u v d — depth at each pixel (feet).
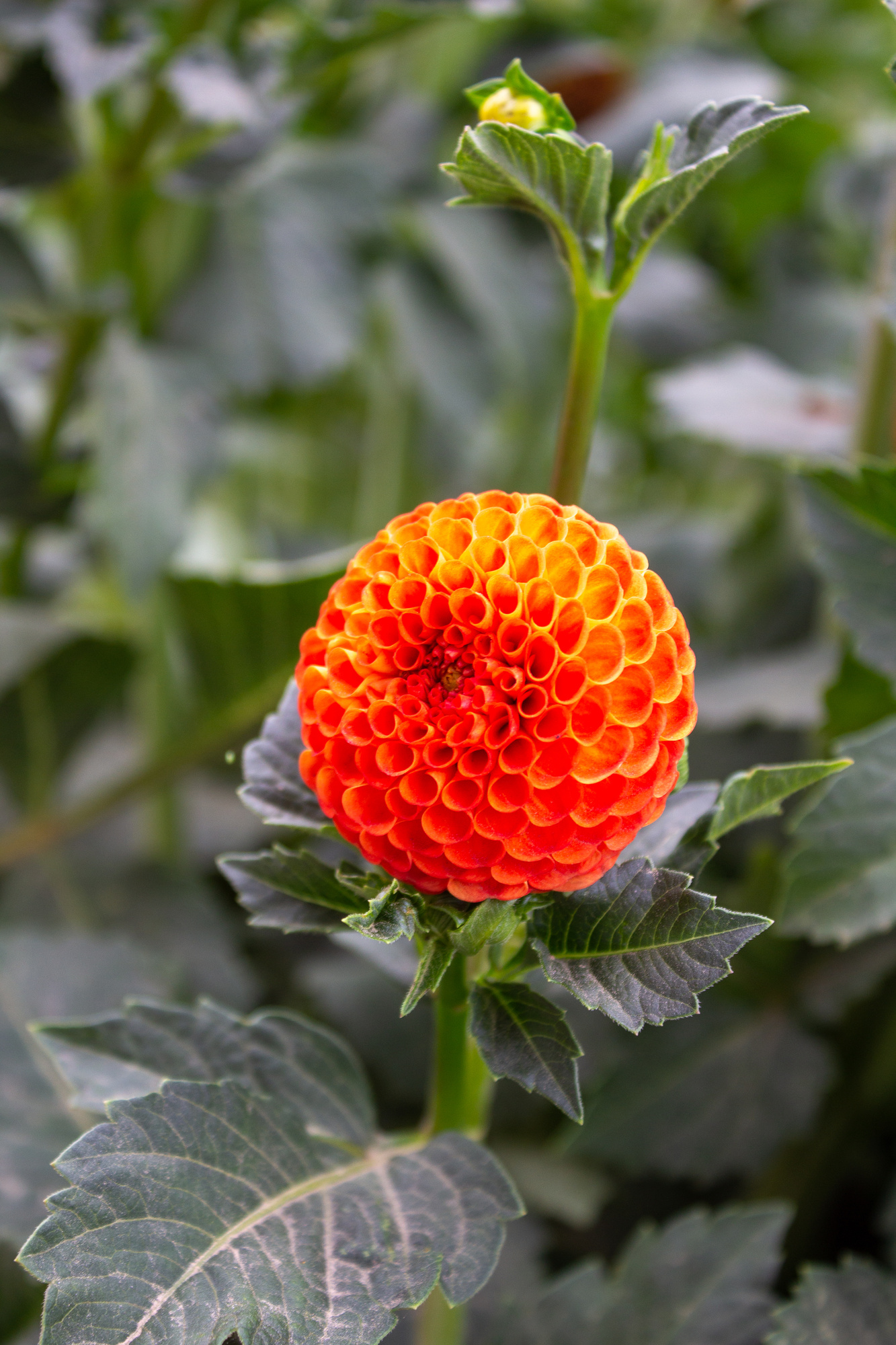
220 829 3.47
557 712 1.63
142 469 2.73
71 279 3.29
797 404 2.66
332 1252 1.66
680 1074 2.12
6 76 2.72
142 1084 1.76
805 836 1.93
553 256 3.79
